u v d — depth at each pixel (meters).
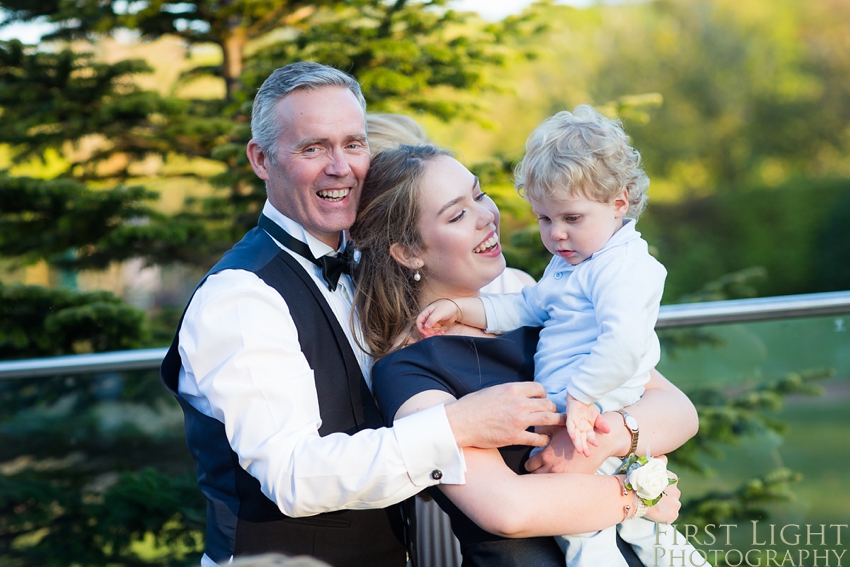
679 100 13.41
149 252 4.68
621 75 13.22
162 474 3.02
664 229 13.10
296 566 1.16
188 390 1.82
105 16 4.54
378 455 1.57
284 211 1.90
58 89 4.44
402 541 1.91
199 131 4.38
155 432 3.01
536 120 12.91
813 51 13.40
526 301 1.94
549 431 1.72
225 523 1.77
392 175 1.90
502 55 4.61
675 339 2.95
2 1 4.55
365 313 1.92
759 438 3.07
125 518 3.01
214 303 1.69
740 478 3.17
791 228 12.21
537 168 1.79
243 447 1.63
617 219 1.81
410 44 4.11
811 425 3.00
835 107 13.20
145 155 4.80
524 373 1.83
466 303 1.92
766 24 13.53
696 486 3.23
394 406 1.70
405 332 1.92
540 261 3.72
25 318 3.92
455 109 4.59
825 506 3.05
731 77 13.38
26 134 4.40
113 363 2.95
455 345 1.80
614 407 1.78
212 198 4.41
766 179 13.27
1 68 4.33
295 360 1.68
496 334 1.94
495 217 1.95
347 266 1.94
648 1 13.75
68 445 2.97
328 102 1.84
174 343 1.84
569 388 1.65
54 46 4.83
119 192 4.13
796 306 2.90
